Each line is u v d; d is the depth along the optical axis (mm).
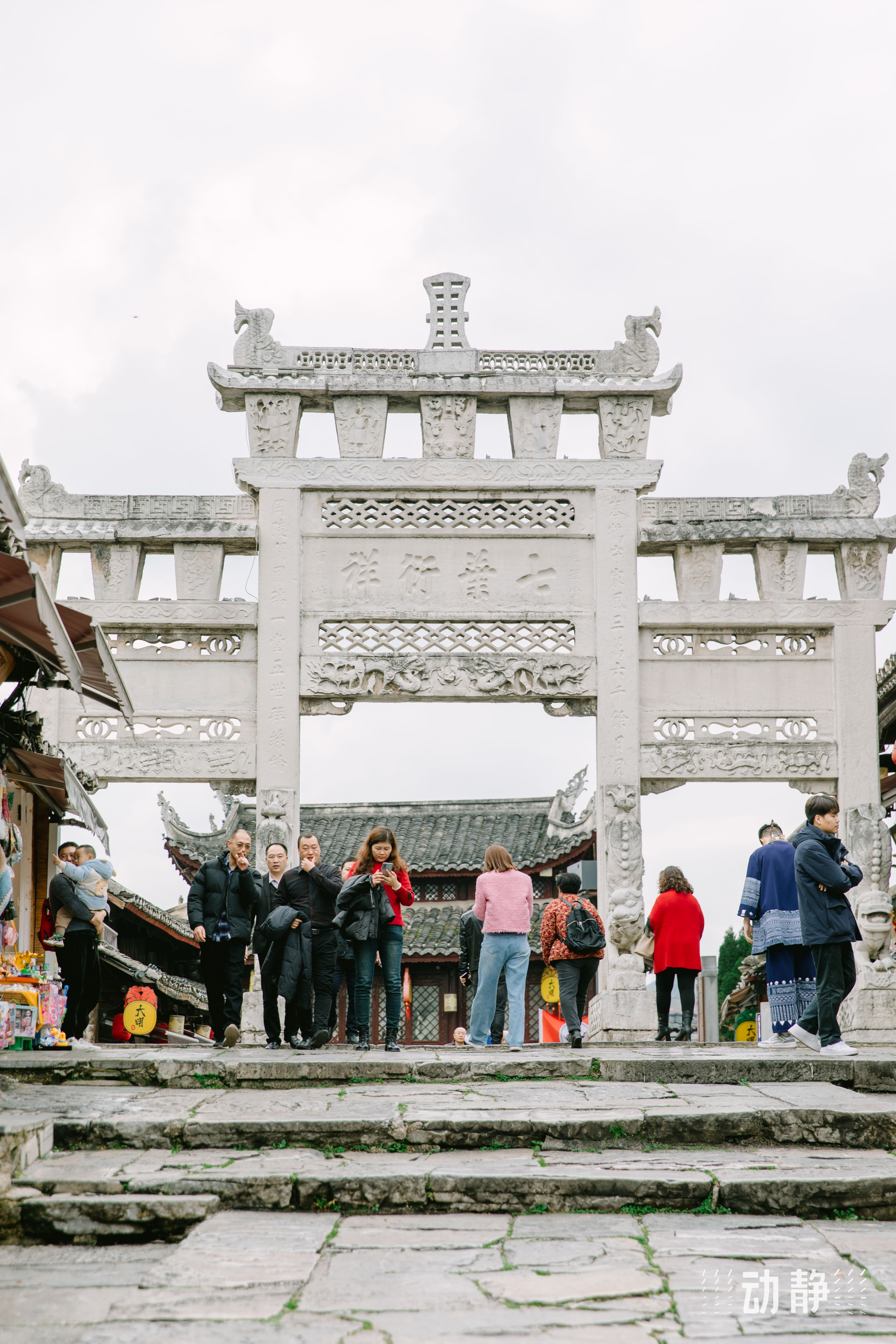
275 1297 5363
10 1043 10289
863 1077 9641
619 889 15281
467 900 29703
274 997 11359
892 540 16250
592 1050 11141
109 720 15977
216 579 16219
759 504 16359
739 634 16266
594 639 16125
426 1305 5262
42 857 15023
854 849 15617
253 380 16391
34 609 9172
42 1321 5098
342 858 30797
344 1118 7836
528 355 16609
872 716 15945
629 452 16484
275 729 15797
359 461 16344
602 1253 5961
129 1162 7207
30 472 16375
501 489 16375
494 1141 7746
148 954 26109
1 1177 6574
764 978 24859
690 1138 7852
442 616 16141
